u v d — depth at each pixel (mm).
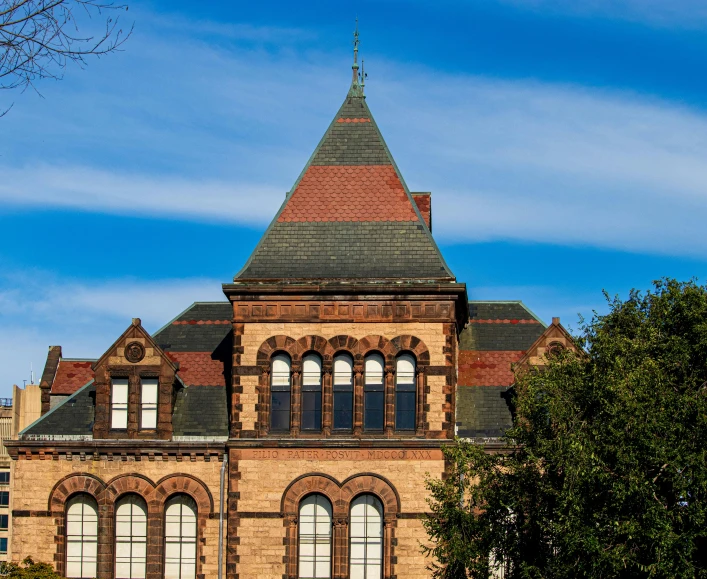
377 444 48812
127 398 50844
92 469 50219
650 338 43688
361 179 52219
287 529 48656
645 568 37812
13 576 47312
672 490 40062
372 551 48688
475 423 50844
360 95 54344
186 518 50031
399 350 49625
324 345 49750
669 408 40625
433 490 44000
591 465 39750
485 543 42281
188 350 53844
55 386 57594
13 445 50219
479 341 54219
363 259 50688
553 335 51625
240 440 49188
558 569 39781
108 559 49625
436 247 50844
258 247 51188
